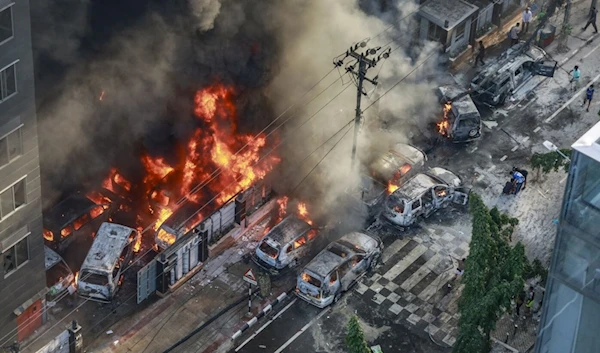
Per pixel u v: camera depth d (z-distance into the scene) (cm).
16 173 5025
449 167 6900
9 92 4794
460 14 7575
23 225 5209
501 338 5753
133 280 6006
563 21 8000
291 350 5647
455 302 5966
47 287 5666
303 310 5862
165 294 5900
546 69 7562
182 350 5631
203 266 6091
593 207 3444
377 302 5941
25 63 4809
